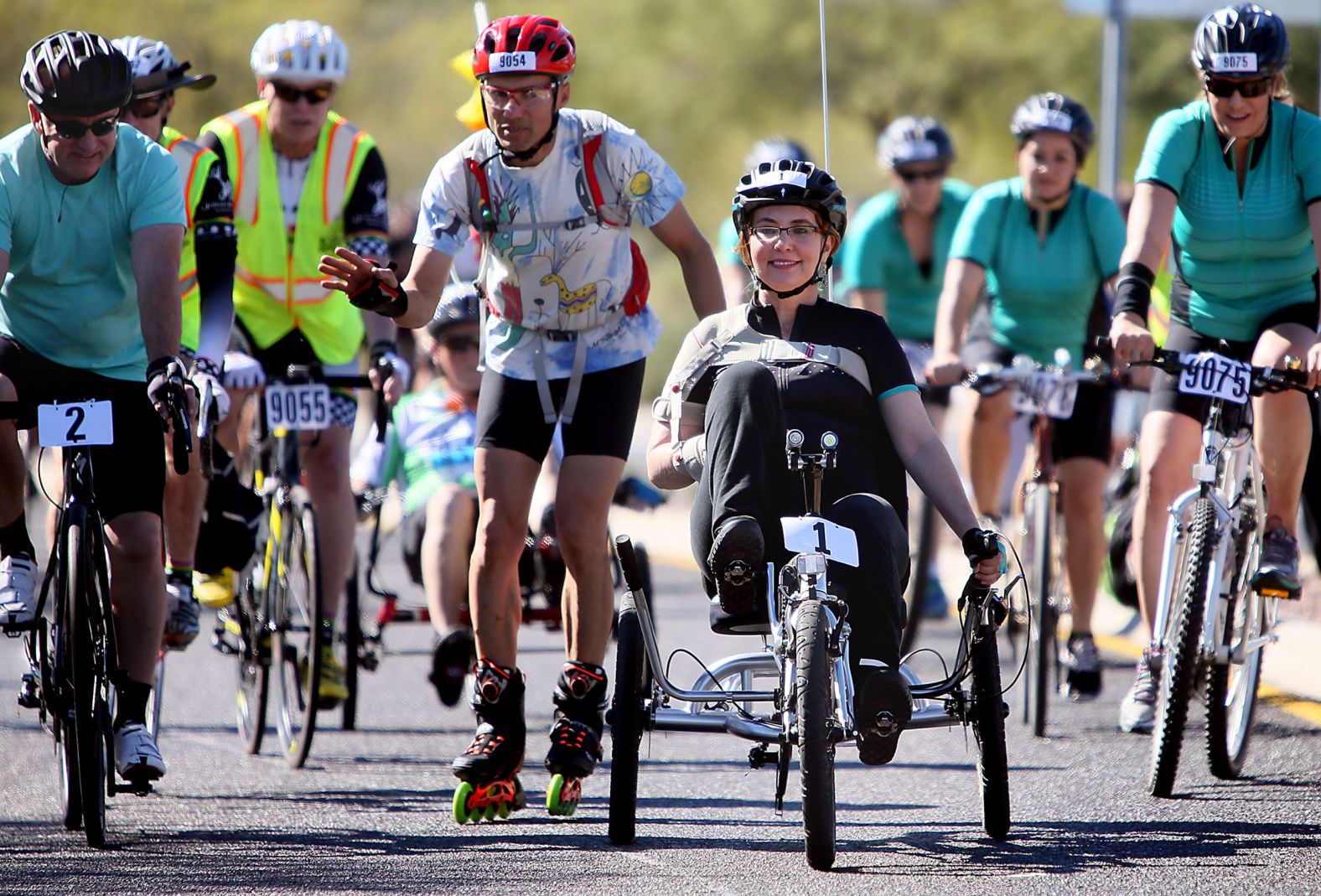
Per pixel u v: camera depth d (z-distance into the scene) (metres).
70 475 18.89
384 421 24.52
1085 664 27.03
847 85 90.88
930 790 21.48
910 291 34.38
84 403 18.27
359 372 26.80
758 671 18.89
